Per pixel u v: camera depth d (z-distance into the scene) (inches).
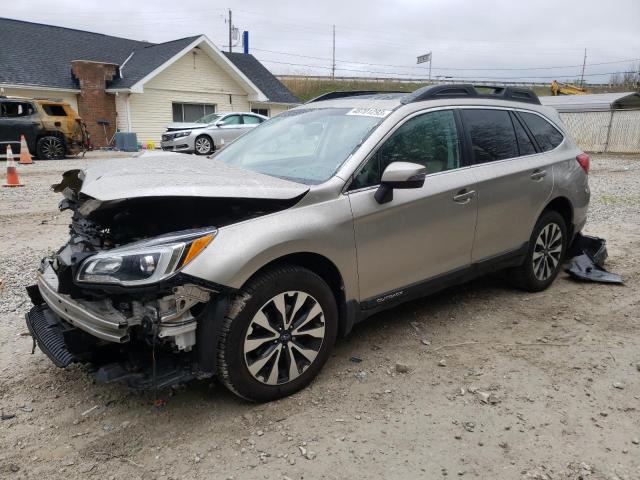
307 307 125.0
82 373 137.2
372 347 151.3
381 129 141.0
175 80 992.9
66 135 697.0
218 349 111.8
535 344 154.3
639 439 111.1
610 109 1216.8
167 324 105.7
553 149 194.7
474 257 164.4
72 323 113.0
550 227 192.7
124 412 120.3
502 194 167.5
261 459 104.4
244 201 116.4
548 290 199.6
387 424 115.8
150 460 104.4
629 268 227.8
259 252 112.0
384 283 140.3
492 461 104.3
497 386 131.1
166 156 156.3
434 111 155.8
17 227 295.4
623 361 144.2
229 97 1074.1
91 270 106.8
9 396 126.6
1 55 893.2
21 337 157.1
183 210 120.3
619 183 542.3
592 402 124.6
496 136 173.5
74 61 900.6
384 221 135.5
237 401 124.0
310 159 143.6
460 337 158.7
